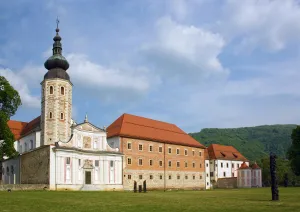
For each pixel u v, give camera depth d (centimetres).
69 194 5316
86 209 3038
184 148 10781
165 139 10169
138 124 9894
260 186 13262
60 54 8362
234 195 5622
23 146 9100
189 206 3347
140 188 7056
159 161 9806
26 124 10125
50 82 8031
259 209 3050
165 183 9862
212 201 4062
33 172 7694
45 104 7975
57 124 7881
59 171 7181
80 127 7912
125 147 8931
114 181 8306
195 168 11050
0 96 7075
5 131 6981
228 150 14150
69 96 8225
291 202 3888
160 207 3234
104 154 8219
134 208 3134
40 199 4156
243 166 13100
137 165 9138
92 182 7900
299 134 10838
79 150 7669
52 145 7206
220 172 13162
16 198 4247
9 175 8900
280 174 14438
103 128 8419
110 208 3130
